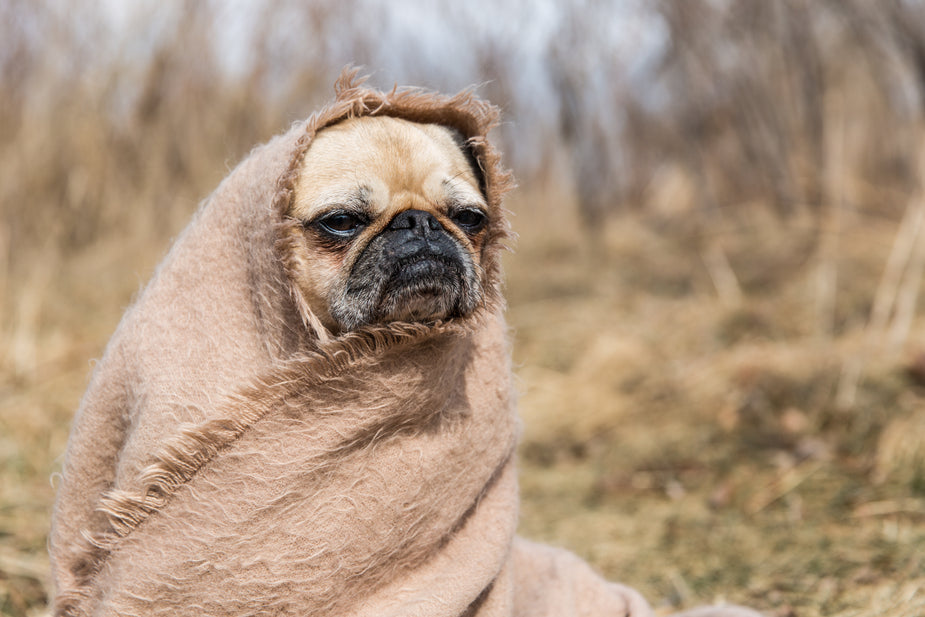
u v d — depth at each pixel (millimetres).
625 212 11422
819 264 8258
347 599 2473
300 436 2297
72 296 8227
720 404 6367
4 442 5621
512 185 2633
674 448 5938
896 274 6996
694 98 10422
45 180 9086
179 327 2449
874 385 6027
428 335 2309
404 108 2725
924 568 3955
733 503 5086
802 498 4992
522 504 5340
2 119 8984
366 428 2334
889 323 6953
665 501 5289
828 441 5621
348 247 2570
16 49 9062
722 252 9273
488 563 2617
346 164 2561
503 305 2688
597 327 8133
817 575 4090
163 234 9414
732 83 10023
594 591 3074
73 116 9297
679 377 6895
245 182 2490
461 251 2557
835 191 9039
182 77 9641
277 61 9656
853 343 6684
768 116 9852
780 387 6312
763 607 3902
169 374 2385
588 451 6152
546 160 11539
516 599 3041
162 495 2318
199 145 9617
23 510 4840
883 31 9070
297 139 2396
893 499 4758
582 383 7125
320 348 2275
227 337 2414
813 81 9562
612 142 11328
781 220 9539
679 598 4082
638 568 4465
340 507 2371
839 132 9086
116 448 2602
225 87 9773
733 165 10430
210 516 2309
